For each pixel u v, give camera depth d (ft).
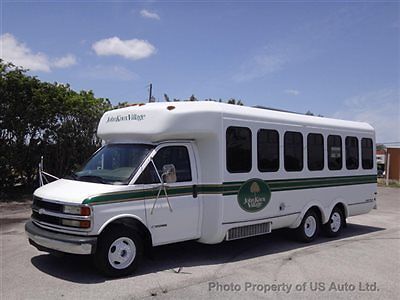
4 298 17.74
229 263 24.16
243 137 25.36
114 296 18.15
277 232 33.76
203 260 24.62
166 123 22.48
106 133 25.29
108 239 20.13
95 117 54.95
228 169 24.30
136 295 18.35
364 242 31.01
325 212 31.45
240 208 24.94
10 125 47.52
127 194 20.66
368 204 35.70
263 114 26.91
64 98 50.85
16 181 50.72
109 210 19.98
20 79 46.85
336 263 24.75
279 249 28.09
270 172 27.04
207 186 23.89
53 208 20.51
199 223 23.82
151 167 21.95
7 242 27.78
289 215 28.48
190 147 23.94
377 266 24.23
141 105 24.07
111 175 21.85
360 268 23.76
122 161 22.75
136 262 21.17
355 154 34.50
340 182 32.78
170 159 22.94
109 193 20.10
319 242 30.73
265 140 26.84
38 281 19.88
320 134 31.17
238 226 24.90
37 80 48.78
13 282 19.74
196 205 23.58
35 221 21.77
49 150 51.80
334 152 32.45
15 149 48.11
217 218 23.72
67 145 53.11
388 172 94.79
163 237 22.13
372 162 36.29
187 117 22.99
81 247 19.17
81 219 19.39
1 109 46.65
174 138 23.22
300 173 29.30
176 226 22.66
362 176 35.04
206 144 24.06
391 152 98.73
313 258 25.82
